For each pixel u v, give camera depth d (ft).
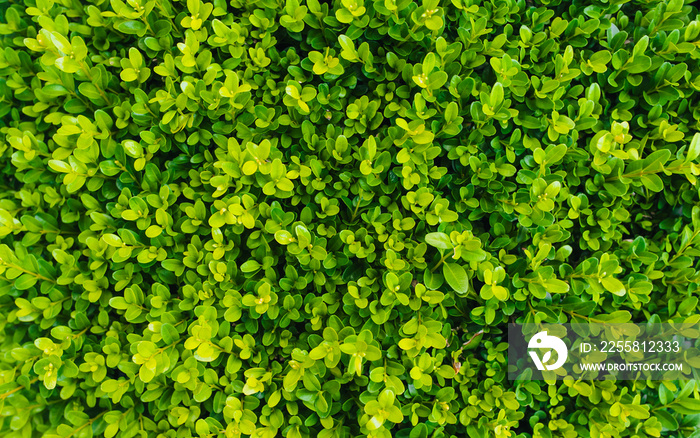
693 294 7.28
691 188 7.18
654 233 7.73
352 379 6.87
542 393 7.09
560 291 6.32
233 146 6.66
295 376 6.35
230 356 6.74
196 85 6.61
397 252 6.99
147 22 6.93
